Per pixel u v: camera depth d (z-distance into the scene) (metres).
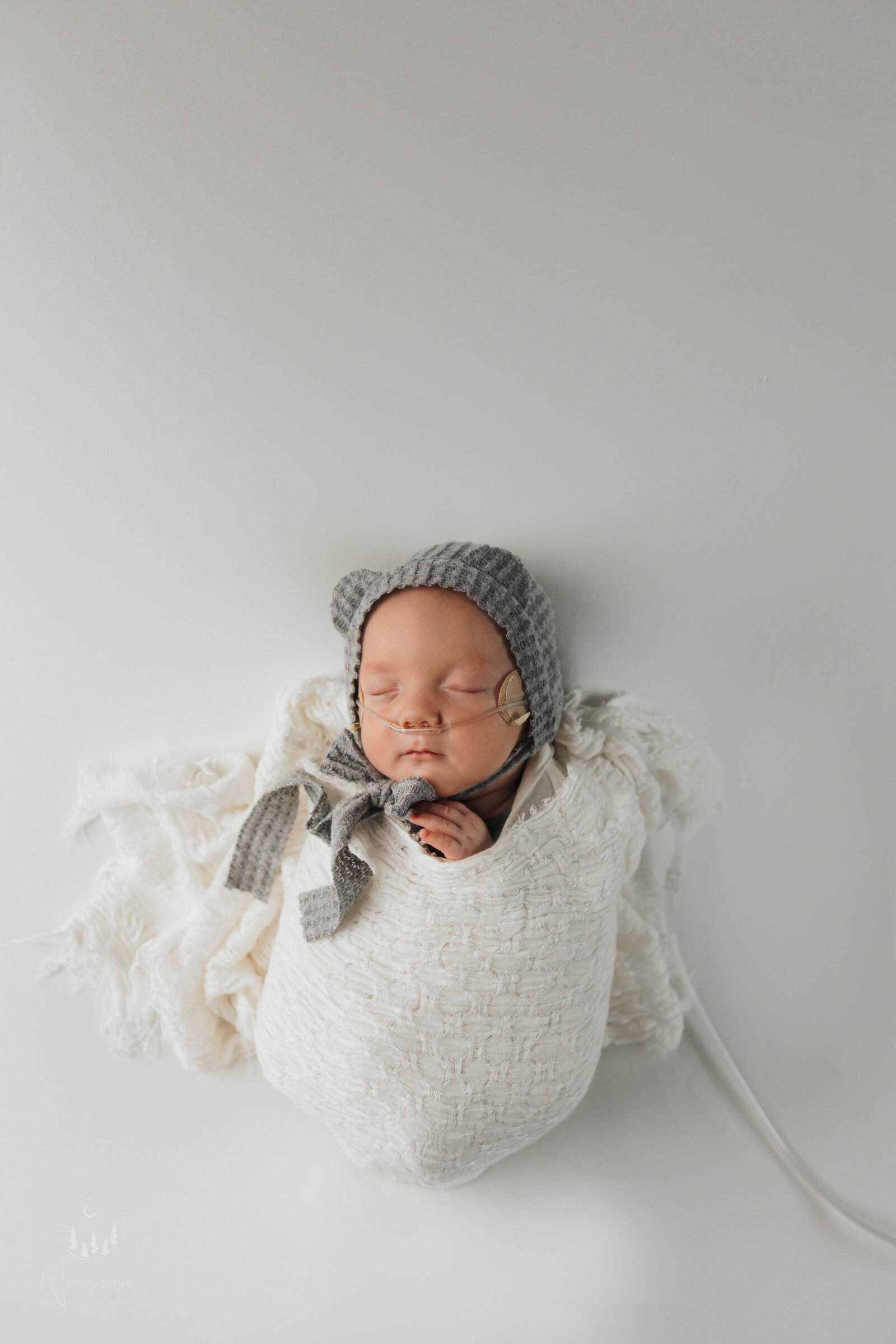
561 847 1.07
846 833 1.24
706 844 1.27
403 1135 1.05
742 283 1.10
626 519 1.16
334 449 1.16
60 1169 1.18
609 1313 1.04
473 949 1.02
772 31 1.04
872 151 1.07
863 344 1.11
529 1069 1.03
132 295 1.12
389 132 1.07
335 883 1.04
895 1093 1.24
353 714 1.10
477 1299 1.05
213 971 1.26
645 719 1.19
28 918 1.33
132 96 1.06
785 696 1.21
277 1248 1.10
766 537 1.16
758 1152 1.20
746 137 1.07
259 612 1.22
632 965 1.27
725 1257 1.09
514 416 1.13
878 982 1.25
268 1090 1.27
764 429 1.13
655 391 1.12
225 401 1.14
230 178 1.08
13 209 1.10
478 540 1.18
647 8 1.04
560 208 1.08
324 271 1.10
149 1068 1.28
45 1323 1.04
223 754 1.28
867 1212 1.14
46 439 1.17
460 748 1.02
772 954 1.28
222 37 1.05
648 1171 1.17
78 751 1.29
